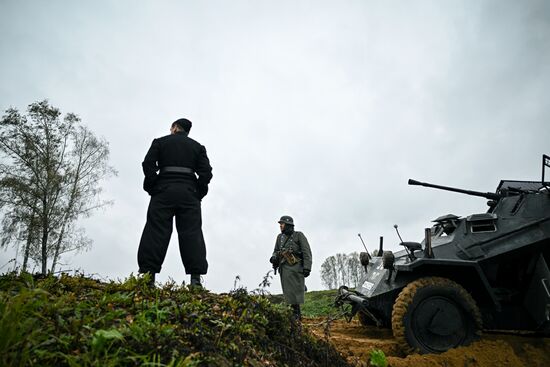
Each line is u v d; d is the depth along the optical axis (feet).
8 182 67.00
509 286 19.56
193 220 13.37
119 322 7.76
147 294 10.19
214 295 11.78
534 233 19.03
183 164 13.61
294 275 20.49
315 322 25.30
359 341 17.65
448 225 21.18
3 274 9.23
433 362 15.44
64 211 69.31
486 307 18.79
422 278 17.95
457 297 17.35
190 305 9.50
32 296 7.02
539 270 18.08
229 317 9.69
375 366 12.92
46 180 69.05
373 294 19.34
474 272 18.42
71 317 7.26
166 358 6.71
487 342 16.94
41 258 65.26
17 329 6.04
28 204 66.74
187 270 13.10
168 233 13.11
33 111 71.82
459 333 17.17
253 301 11.15
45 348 6.18
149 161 13.26
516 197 20.75
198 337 7.92
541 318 17.75
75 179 71.67
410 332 16.70
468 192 22.24
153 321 8.38
